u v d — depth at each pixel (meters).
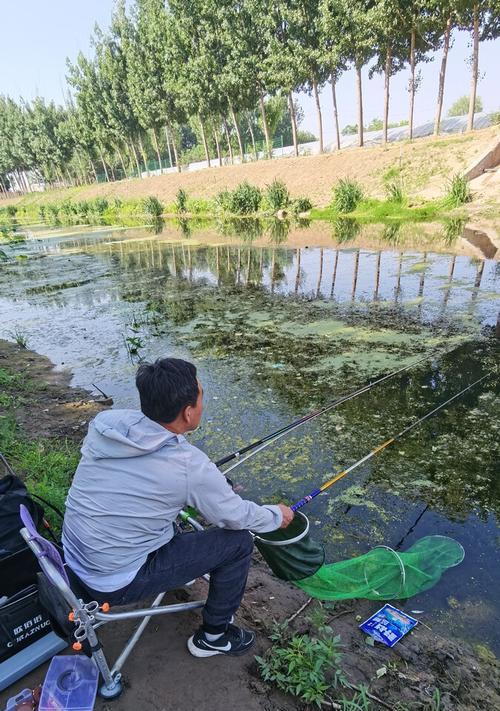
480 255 10.17
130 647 1.95
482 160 17.19
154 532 1.74
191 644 2.00
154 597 2.32
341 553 2.86
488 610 2.42
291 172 24.55
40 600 1.90
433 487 3.41
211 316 7.80
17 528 1.89
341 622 2.30
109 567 1.70
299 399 4.76
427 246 11.58
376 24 19.48
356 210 18.38
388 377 5.07
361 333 6.42
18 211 50.69
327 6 20.50
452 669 2.07
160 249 15.42
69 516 1.76
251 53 25.80
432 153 19.11
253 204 22.55
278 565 2.20
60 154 50.94
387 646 2.17
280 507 2.00
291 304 8.05
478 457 3.71
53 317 8.65
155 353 6.35
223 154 50.88
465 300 7.38
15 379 5.67
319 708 1.81
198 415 1.76
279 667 1.96
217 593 1.91
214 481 1.71
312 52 22.97
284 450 3.93
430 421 4.23
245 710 1.80
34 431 4.36
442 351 5.64
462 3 17.22
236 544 1.89
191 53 28.45
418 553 2.67
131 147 43.91
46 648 1.97
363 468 3.65
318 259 11.42
